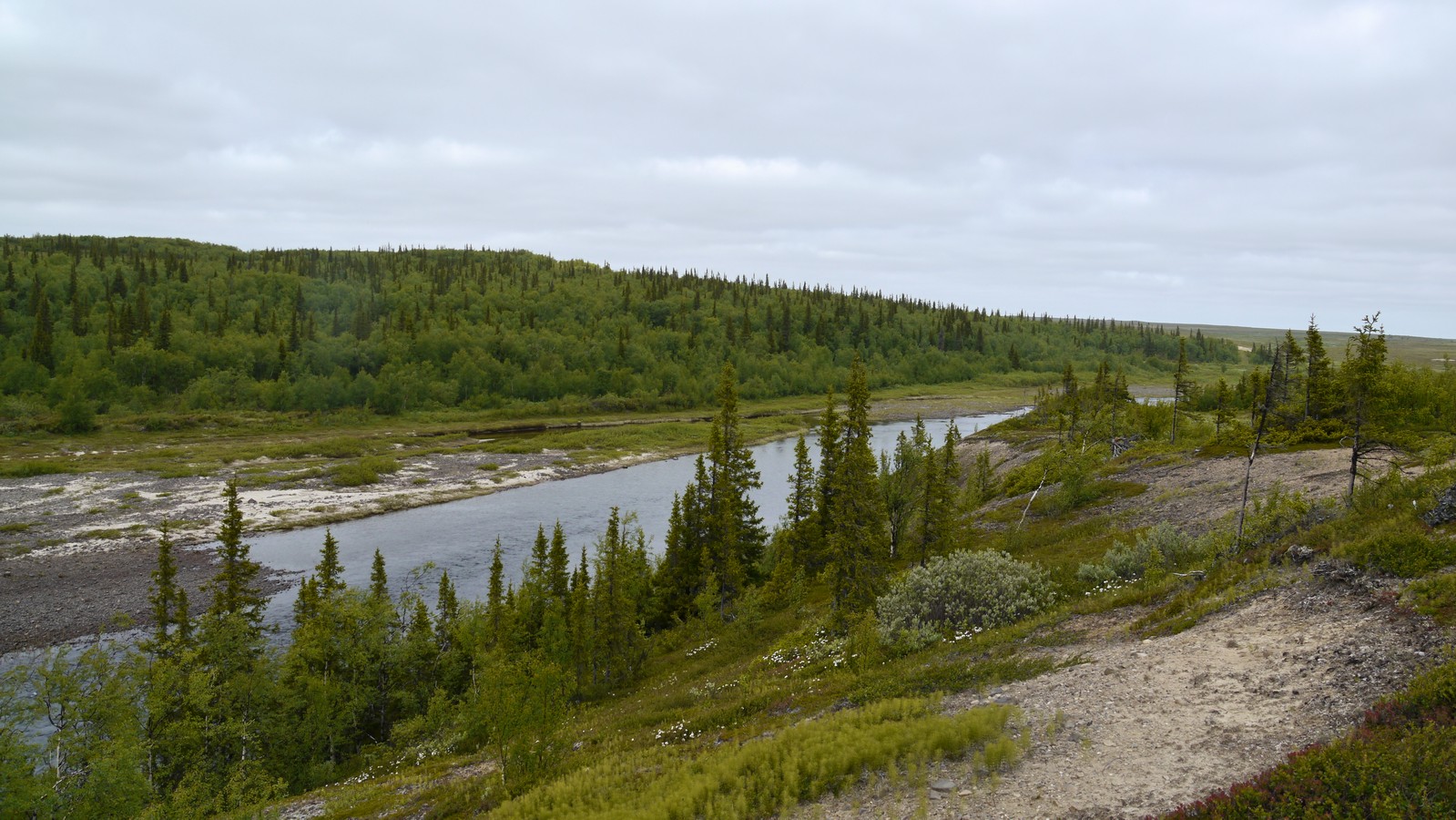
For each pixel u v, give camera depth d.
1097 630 21.31
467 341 171.25
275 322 168.75
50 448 97.81
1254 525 25.84
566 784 18.69
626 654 37.66
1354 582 17.83
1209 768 12.13
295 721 34.09
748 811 13.84
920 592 27.31
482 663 36.91
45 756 24.69
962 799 12.67
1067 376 103.06
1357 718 12.33
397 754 33.88
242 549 43.78
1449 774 9.73
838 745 15.42
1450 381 61.50
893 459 58.34
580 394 166.88
